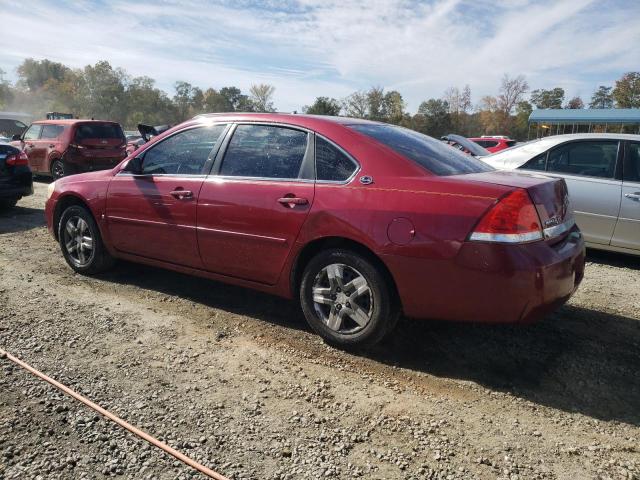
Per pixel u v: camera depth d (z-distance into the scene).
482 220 2.94
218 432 2.59
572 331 3.94
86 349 3.43
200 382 3.06
